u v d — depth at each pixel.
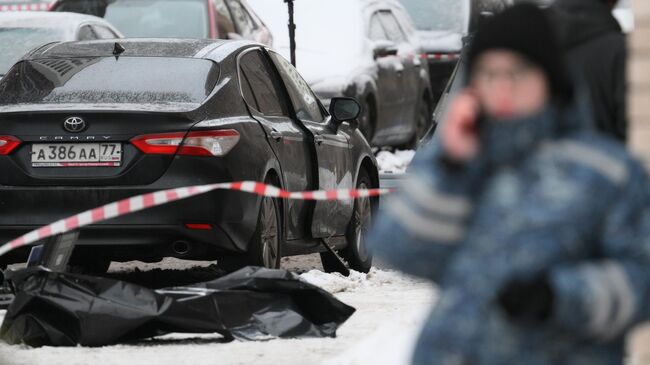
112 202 25.16
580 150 7.69
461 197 7.80
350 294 27.25
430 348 7.79
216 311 20.17
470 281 7.71
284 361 18.75
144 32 53.31
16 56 41.28
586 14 15.51
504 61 7.72
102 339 19.81
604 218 7.65
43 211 25.34
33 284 19.94
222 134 25.56
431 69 63.00
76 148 25.33
